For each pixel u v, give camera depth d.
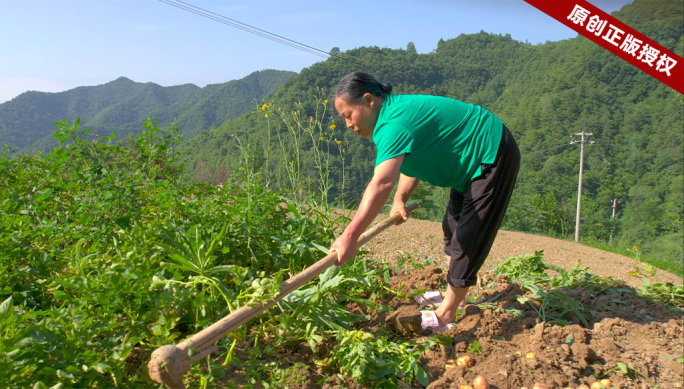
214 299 2.67
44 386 1.82
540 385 2.62
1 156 4.46
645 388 2.79
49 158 3.53
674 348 3.33
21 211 3.34
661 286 4.41
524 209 38.44
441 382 2.62
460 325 3.33
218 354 2.54
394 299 3.66
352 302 3.49
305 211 3.96
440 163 2.92
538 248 10.26
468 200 2.95
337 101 2.82
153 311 2.38
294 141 5.63
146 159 4.08
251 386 2.37
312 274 2.45
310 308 2.85
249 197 3.53
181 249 2.79
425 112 2.77
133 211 3.39
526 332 3.26
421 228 8.84
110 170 3.64
